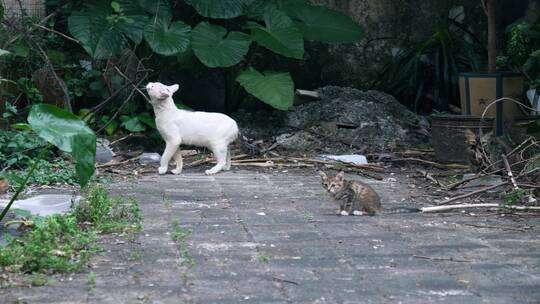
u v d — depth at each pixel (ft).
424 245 20.59
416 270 18.21
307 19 42.91
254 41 40.60
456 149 34.35
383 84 44.37
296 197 27.63
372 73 46.06
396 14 46.06
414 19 46.19
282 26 40.29
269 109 44.75
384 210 24.62
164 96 32.01
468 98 37.01
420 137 39.96
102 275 17.67
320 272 17.99
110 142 37.81
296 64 45.60
